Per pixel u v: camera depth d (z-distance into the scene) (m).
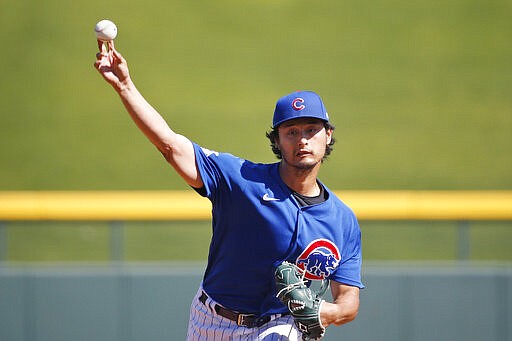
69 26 51.19
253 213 11.99
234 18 53.72
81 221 23.56
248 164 12.25
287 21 53.56
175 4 54.25
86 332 23.19
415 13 54.06
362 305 23.50
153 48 50.53
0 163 42.25
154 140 11.48
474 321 23.53
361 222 24.17
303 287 12.15
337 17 54.00
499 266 23.62
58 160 42.66
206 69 49.41
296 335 12.90
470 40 51.91
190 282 23.31
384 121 46.09
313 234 12.15
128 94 11.23
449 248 25.36
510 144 44.66
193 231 27.09
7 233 23.66
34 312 23.20
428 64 50.28
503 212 23.80
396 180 41.03
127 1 54.09
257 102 46.88
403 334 23.44
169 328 23.19
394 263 23.92
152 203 23.61
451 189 40.41
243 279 12.49
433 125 46.00
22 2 52.56
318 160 11.95
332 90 48.22
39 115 45.94
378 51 51.19
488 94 48.28
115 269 23.28
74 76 48.44
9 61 48.78
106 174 41.56
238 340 12.84
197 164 11.81
